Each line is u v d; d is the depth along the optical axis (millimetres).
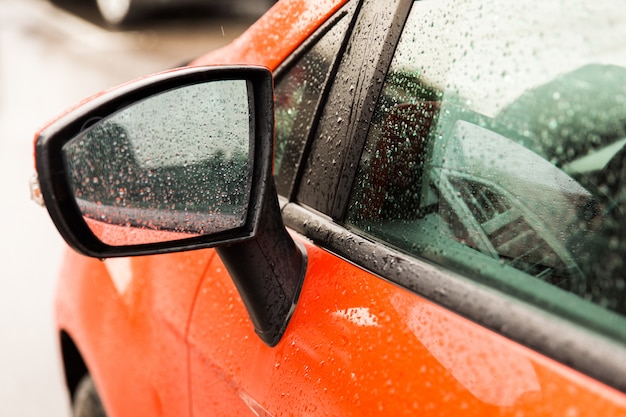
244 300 1002
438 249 918
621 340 746
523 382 765
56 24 8266
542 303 807
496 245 897
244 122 957
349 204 1030
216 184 955
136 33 7695
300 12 1183
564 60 885
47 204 863
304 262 1036
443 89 966
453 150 954
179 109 948
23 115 5375
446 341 832
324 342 941
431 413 804
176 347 1220
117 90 909
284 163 1151
